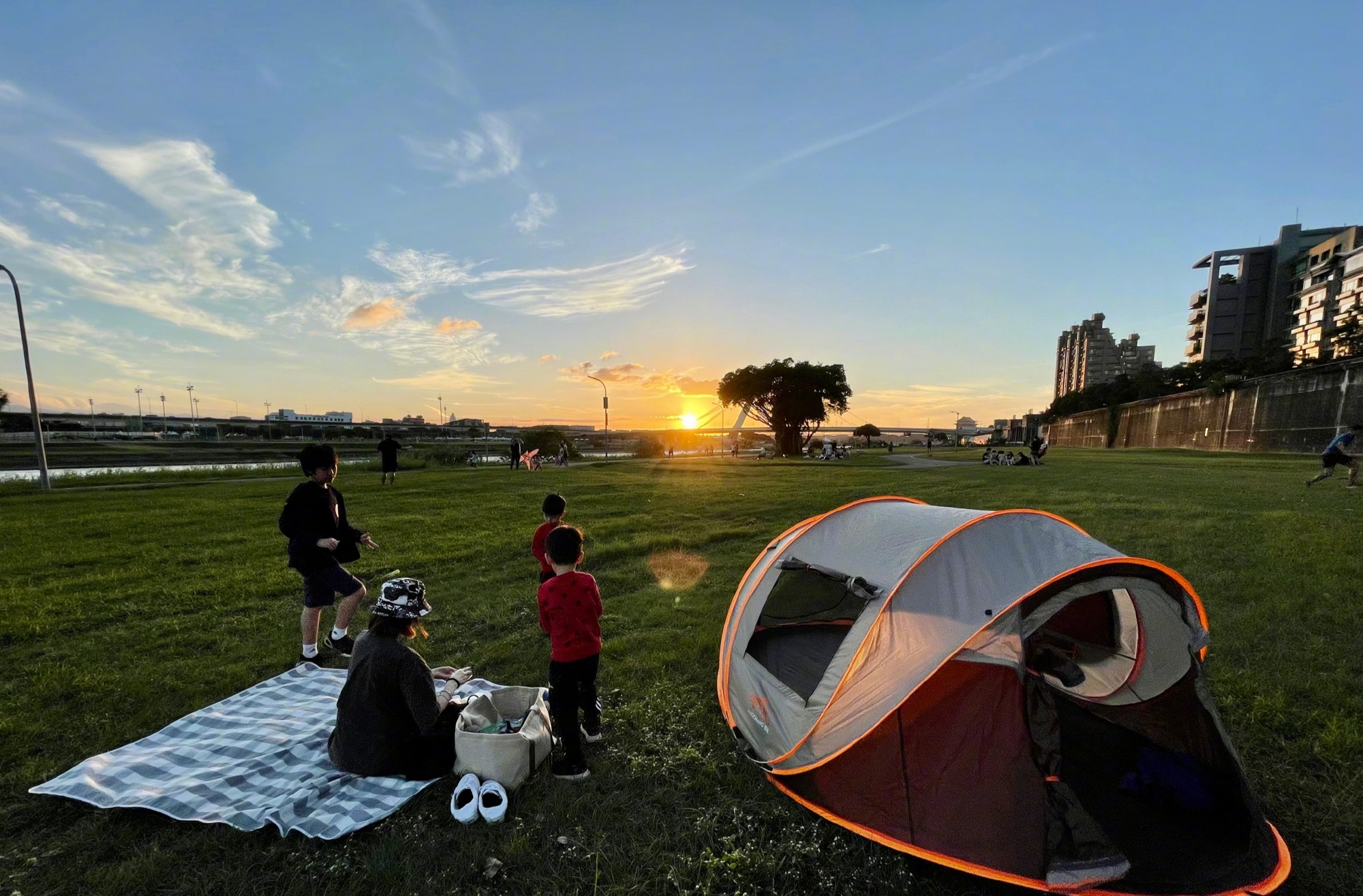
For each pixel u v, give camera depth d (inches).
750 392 2149.4
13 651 214.4
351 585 208.8
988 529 137.1
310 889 103.5
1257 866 105.5
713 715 165.8
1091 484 732.0
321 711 165.2
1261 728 152.9
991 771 112.4
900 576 134.8
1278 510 470.0
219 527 464.4
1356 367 1250.0
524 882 105.6
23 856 110.8
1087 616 148.3
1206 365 2484.0
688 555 370.0
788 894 104.1
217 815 117.6
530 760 132.1
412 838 114.8
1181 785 118.2
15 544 395.9
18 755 145.3
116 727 159.3
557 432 2042.3
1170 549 343.9
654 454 2613.2
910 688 117.6
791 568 172.4
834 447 1748.3
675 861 110.9
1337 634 214.1
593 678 142.6
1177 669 128.9
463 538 411.8
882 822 116.1
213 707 167.3
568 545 137.9
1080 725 136.5
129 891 103.3
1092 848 103.7
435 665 203.2
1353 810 122.6
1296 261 3174.2
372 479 912.9
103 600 272.2
